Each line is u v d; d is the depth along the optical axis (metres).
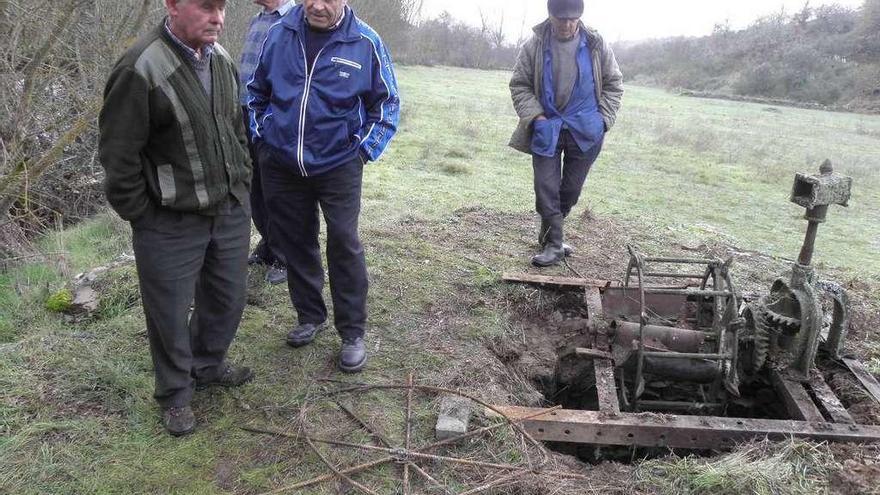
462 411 3.18
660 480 2.88
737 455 3.01
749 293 4.97
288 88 3.10
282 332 3.90
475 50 37.25
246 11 9.56
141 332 3.78
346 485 2.75
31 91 4.91
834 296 3.82
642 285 3.66
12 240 5.37
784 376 3.62
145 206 2.60
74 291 4.22
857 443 3.12
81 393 3.21
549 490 2.77
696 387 4.10
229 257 2.96
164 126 2.55
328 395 3.31
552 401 4.05
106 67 5.57
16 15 4.86
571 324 4.48
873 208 8.72
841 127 18.66
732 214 7.78
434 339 3.98
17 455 2.79
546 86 4.94
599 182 9.03
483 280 4.83
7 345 3.56
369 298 4.41
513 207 7.13
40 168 4.85
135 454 2.85
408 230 5.93
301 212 3.40
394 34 25.86
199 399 3.22
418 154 9.89
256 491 2.69
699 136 13.19
